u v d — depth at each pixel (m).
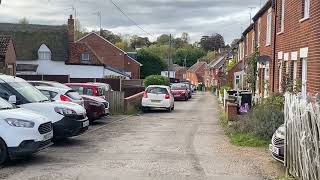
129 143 13.56
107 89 24.64
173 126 18.92
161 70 86.19
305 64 16.70
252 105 21.66
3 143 9.83
